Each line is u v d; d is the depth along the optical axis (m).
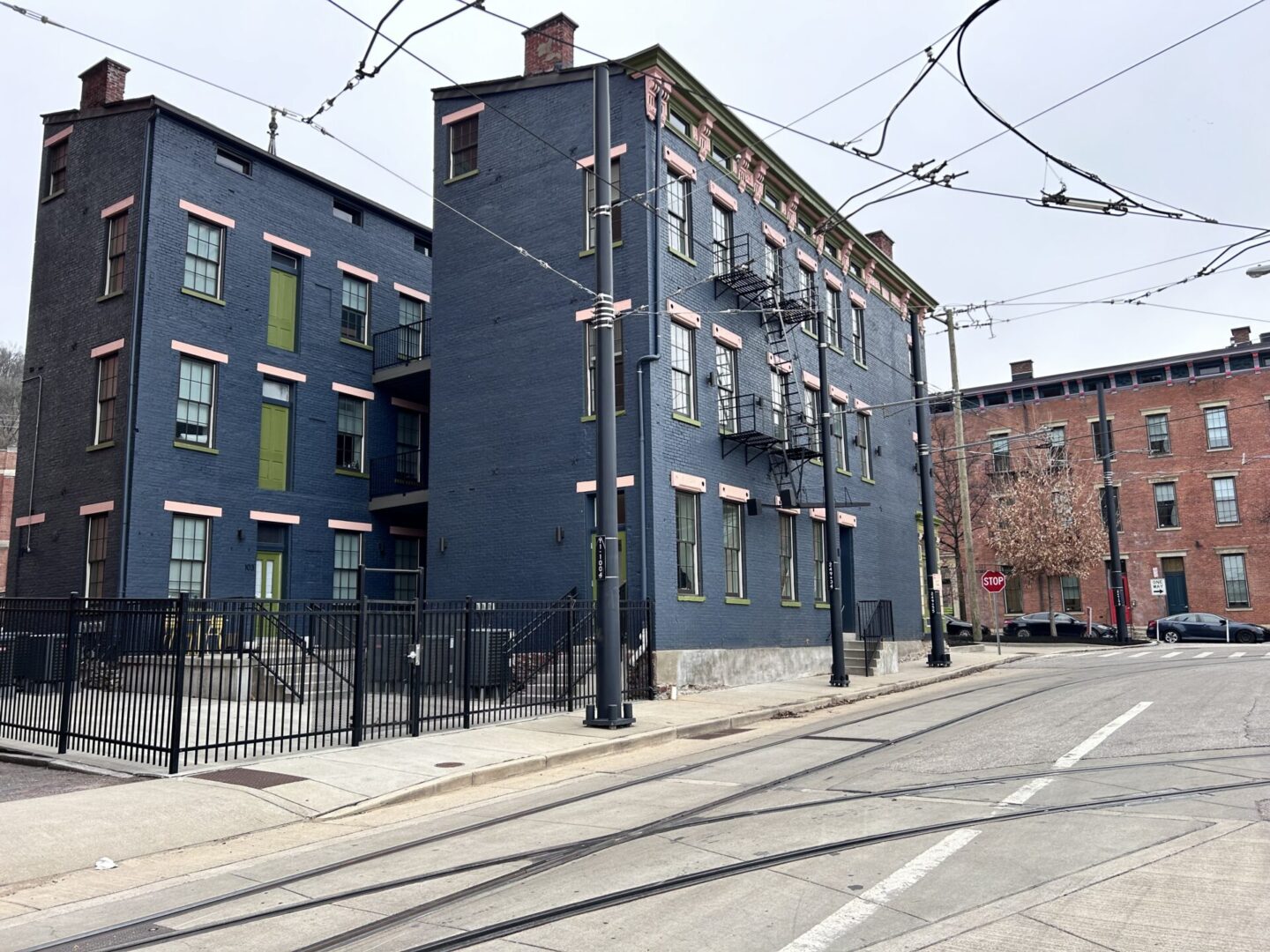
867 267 30.64
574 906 5.92
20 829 8.06
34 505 22.62
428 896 6.34
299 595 23.53
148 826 8.43
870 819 7.98
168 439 21.31
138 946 5.55
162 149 21.83
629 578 18.84
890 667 25.00
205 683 17.58
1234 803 8.01
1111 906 5.59
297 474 23.86
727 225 22.78
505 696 15.95
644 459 18.98
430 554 21.47
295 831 8.71
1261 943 4.94
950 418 49.03
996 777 9.62
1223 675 19.03
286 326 24.28
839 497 26.84
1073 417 46.66
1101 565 45.59
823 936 5.26
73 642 12.18
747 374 22.75
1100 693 16.72
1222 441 43.75
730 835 7.64
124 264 21.83
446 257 22.38
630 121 20.17
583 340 20.12
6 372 64.25
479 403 21.33
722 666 20.14
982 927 5.30
